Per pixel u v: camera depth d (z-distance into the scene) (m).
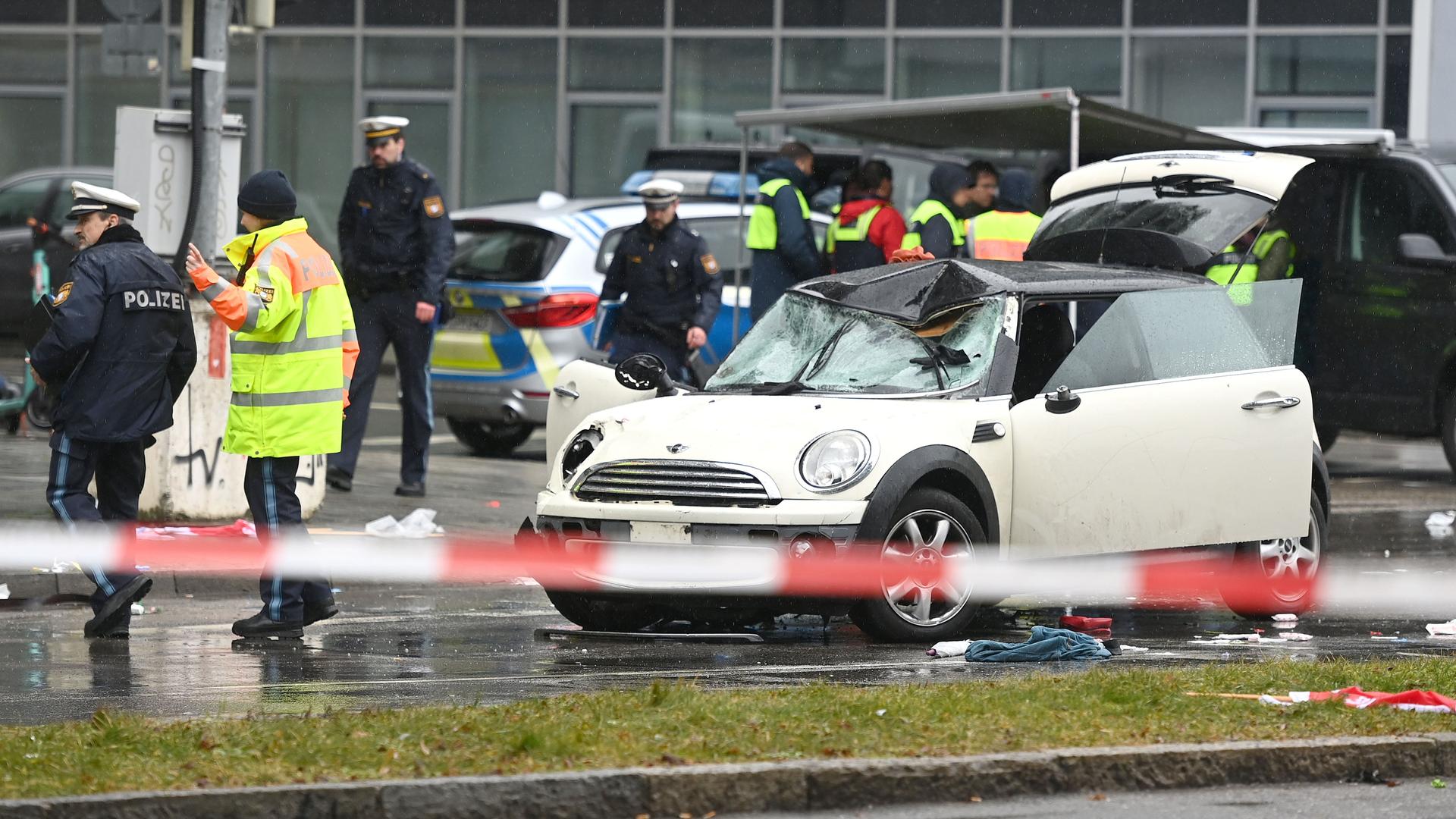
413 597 39.00
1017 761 22.06
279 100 98.44
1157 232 43.81
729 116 95.56
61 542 40.16
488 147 97.56
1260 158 44.16
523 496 51.00
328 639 33.16
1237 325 36.59
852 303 35.88
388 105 98.06
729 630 34.69
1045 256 45.41
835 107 56.59
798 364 35.50
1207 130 56.41
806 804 21.31
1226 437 35.69
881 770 21.56
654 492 32.59
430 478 53.66
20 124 99.94
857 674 28.91
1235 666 27.97
